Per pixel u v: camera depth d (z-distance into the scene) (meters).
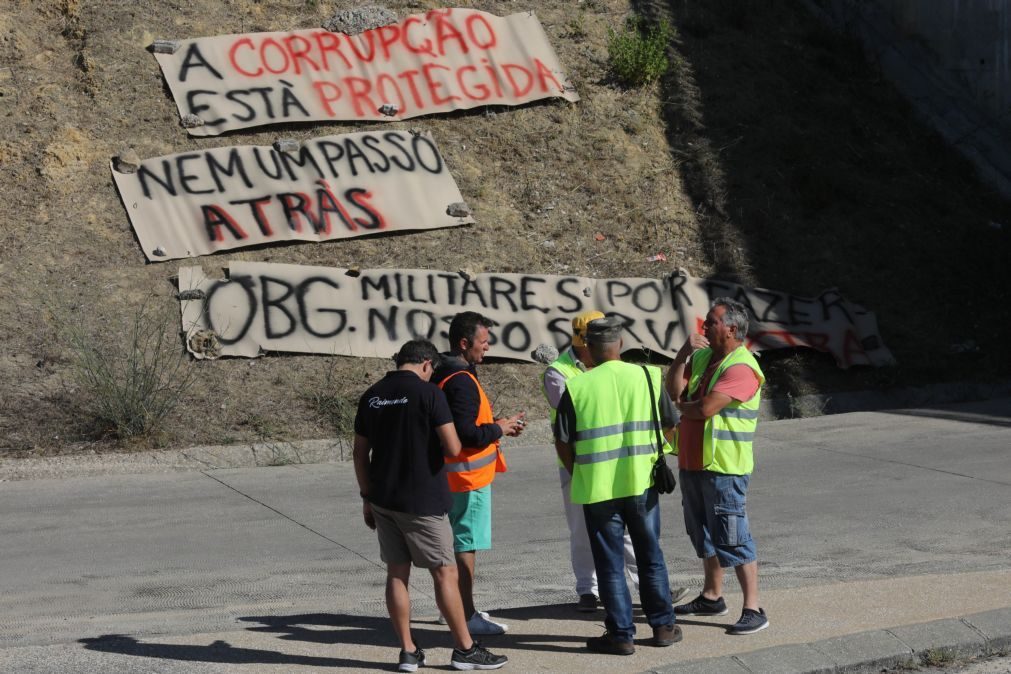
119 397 11.57
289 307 13.62
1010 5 19.78
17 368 12.25
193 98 15.91
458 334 6.10
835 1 22.41
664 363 14.73
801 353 15.11
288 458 11.61
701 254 16.14
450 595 5.33
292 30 17.38
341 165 15.52
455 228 15.48
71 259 13.77
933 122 20.28
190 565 7.74
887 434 12.76
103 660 5.36
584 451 5.66
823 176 17.81
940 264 17.00
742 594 6.70
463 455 5.96
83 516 9.23
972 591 6.54
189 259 14.11
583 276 15.27
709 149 17.80
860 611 6.16
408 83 17.05
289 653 5.57
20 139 15.02
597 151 17.25
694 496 6.18
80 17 16.84
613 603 5.58
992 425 13.14
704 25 20.47
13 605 6.69
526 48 18.22
